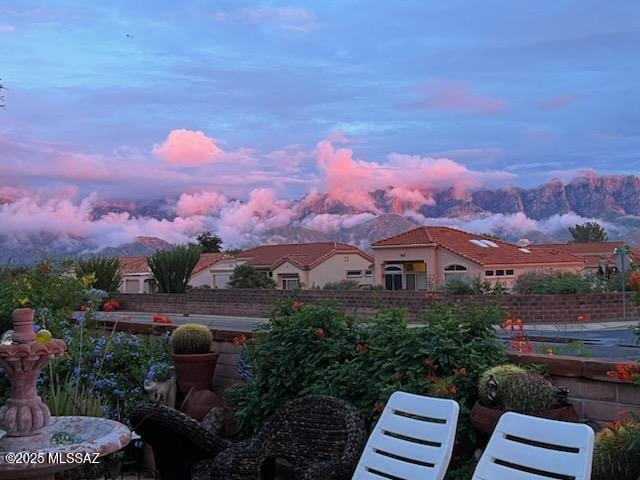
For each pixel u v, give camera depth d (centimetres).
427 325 559
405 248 4541
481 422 469
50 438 406
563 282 2934
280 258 5491
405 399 405
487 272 4188
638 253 5600
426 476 369
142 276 5619
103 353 752
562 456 317
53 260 873
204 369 740
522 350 686
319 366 610
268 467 516
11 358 393
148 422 512
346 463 417
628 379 439
